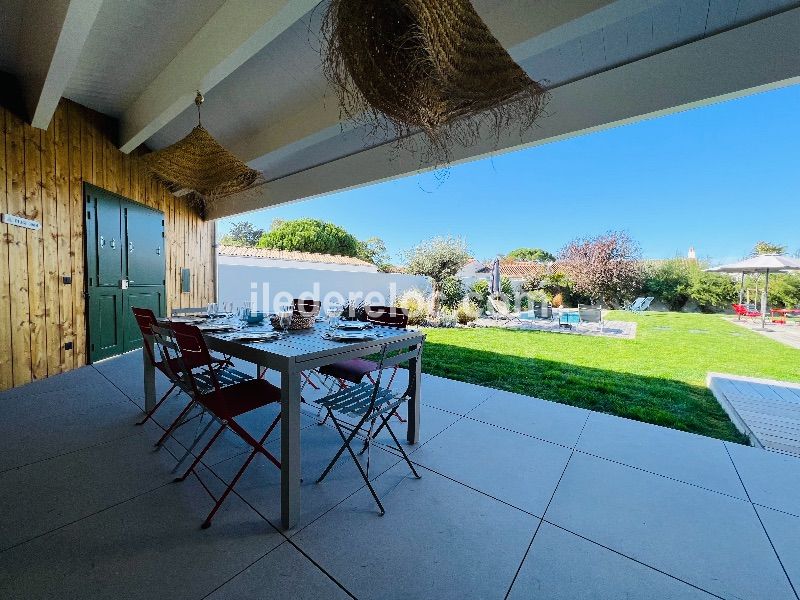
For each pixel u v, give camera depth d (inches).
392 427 102.4
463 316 357.1
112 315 178.5
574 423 106.7
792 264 322.7
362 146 161.6
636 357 209.8
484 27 52.2
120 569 50.9
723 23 82.4
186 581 49.4
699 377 166.2
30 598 45.9
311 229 679.7
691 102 88.4
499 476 77.9
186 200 240.4
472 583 50.8
